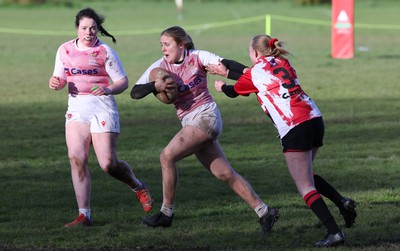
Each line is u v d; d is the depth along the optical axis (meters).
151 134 34.56
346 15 67.62
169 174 18.67
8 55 71.94
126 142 32.62
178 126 36.62
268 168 27.36
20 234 18.67
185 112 18.70
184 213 20.78
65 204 22.23
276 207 21.39
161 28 99.56
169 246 17.58
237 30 96.94
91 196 23.16
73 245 17.67
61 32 94.44
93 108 19.95
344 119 37.91
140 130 35.56
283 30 96.94
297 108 17.41
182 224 19.56
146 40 85.19
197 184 24.78
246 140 32.97
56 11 125.94
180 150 18.48
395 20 109.88
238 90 17.98
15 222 19.95
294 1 139.62
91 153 30.59
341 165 27.47
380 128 35.28
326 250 16.80
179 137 18.50
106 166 19.84
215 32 94.50
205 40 84.31
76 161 19.62
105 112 19.97
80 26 19.84
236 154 29.98
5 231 18.95
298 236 18.14
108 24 105.00
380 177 25.39
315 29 98.06
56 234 18.67
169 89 18.31
